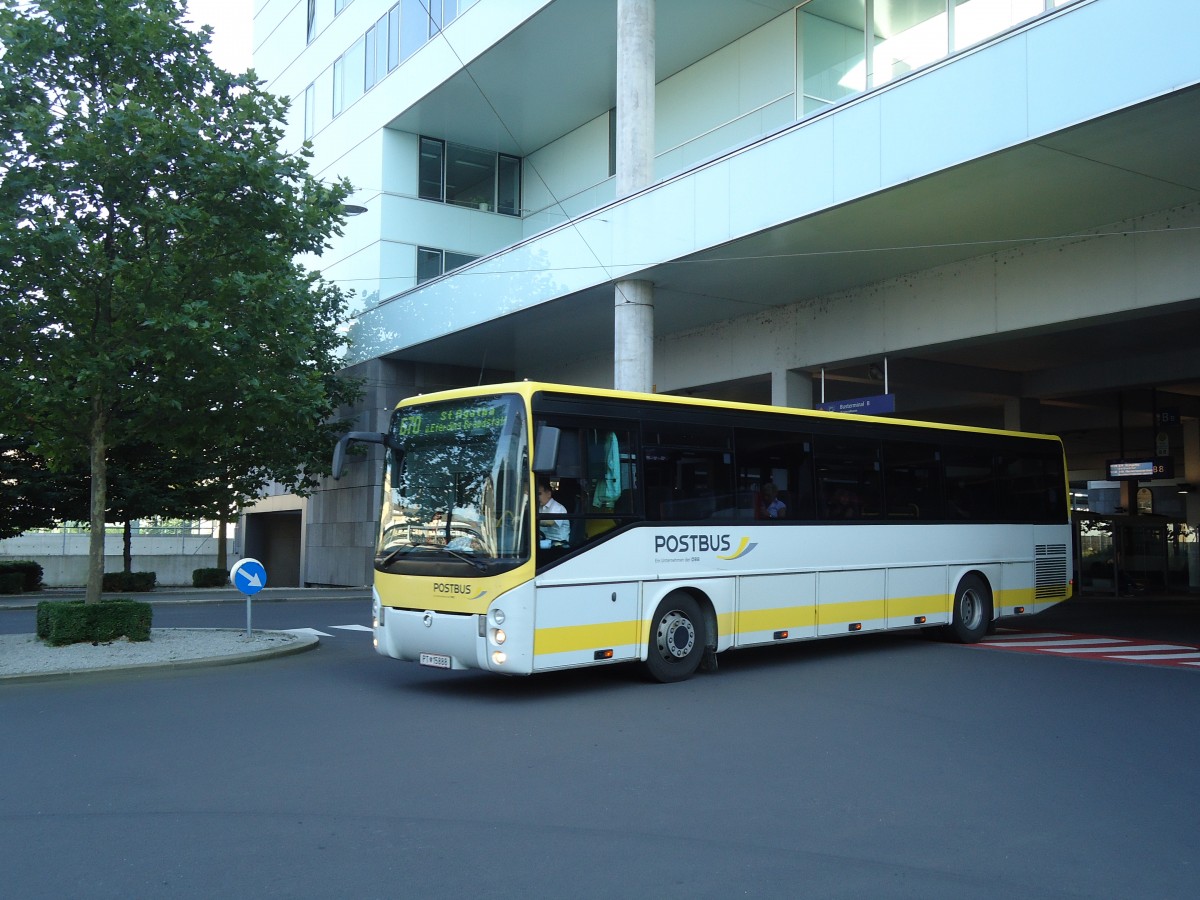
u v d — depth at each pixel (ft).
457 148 112.06
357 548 111.96
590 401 36.94
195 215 46.11
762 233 59.82
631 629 37.17
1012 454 54.90
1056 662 44.68
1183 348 81.20
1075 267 58.39
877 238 60.29
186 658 43.86
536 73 92.58
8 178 44.01
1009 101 46.78
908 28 64.28
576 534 35.73
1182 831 20.22
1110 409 110.42
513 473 34.68
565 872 17.67
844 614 45.14
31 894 16.61
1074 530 115.44
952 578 50.49
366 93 110.42
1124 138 45.39
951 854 18.72
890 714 32.24
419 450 37.70
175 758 26.21
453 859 18.34
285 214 50.42
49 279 45.78
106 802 22.07
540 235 79.82
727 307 77.46
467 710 33.06
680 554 38.93
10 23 46.01
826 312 73.31
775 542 42.55
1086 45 43.83
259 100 52.29
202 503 106.11
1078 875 17.66
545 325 88.43
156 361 48.21
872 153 53.16
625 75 71.36
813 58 72.69
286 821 20.63
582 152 105.09
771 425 43.32
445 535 35.88
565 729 29.89
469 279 90.02
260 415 51.90
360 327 108.78
